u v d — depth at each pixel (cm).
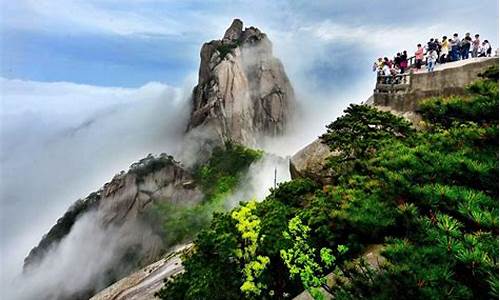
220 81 13350
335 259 1022
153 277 2672
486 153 789
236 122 12875
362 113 1755
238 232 1422
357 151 1656
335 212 978
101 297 2803
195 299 1341
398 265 623
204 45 14700
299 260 1025
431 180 775
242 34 15288
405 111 2131
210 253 1448
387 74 2369
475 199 667
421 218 686
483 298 584
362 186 1066
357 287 711
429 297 570
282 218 1361
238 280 1361
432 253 618
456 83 1930
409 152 869
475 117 897
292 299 1175
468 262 569
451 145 861
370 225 861
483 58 2192
